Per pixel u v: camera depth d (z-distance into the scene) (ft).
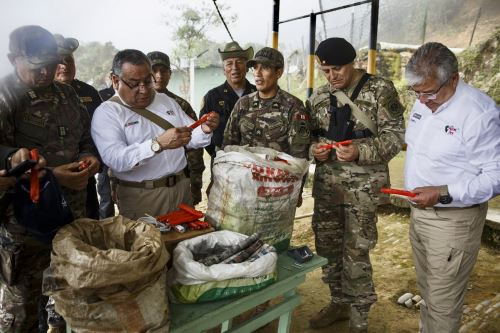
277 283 5.44
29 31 5.67
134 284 4.10
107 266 3.87
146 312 4.19
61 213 5.24
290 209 6.49
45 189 5.11
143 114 7.03
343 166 8.00
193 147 7.59
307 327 8.96
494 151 5.73
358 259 8.07
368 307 8.13
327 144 7.79
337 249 8.56
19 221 5.34
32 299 6.56
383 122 7.60
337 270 8.67
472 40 40.50
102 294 3.98
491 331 8.66
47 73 5.95
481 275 11.12
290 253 6.26
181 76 44.27
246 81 11.28
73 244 4.16
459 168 6.03
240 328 5.49
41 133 6.30
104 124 6.71
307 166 6.62
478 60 29.58
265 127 8.21
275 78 8.04
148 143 6.23
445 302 6.55
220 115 10.99
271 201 6.13
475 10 43.80
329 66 7.52
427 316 6.82
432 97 5.93
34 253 6.40
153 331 4.22
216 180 6.33
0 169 5.30
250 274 4.96
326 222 8.42
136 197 7.16
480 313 9.29
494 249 12.69
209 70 44.16
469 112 5.79
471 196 5.77
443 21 45.03
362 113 7.70
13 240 6.16
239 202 5.99
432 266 6.55
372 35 15.01
